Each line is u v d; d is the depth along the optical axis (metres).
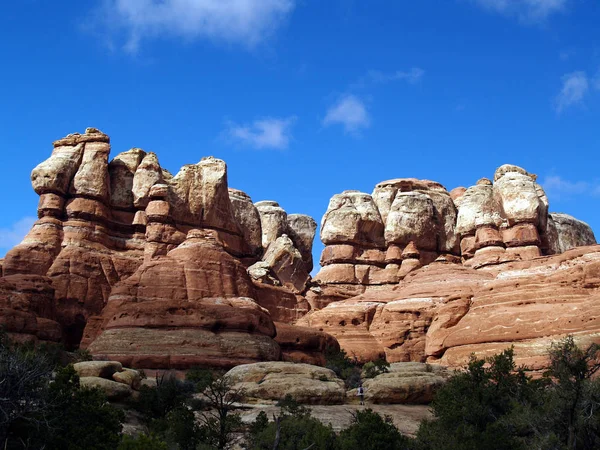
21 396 38.38
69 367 41.47
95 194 81.00
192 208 85.50
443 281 81.56
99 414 40.22
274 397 53.59
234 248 88.25
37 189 80.38
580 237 115.06
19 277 68.56
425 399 56.38
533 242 90.00
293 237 113.50
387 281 98.25
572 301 65.50
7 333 61.94
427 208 100.62
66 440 38.34
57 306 72.88
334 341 73.44
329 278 99.38
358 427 43.16
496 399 48.38
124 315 63.97
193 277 71.75
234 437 46.09
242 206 101.69
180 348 61.12
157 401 49.22
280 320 83.75
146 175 84.75
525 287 68.94
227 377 55.34
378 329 80.31
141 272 71.69
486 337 66.12
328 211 103.75
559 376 46.66
